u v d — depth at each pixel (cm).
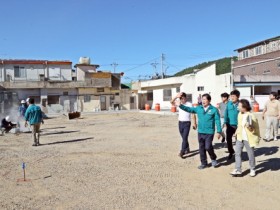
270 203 573
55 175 795
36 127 1284
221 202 582
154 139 1382
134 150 1115
